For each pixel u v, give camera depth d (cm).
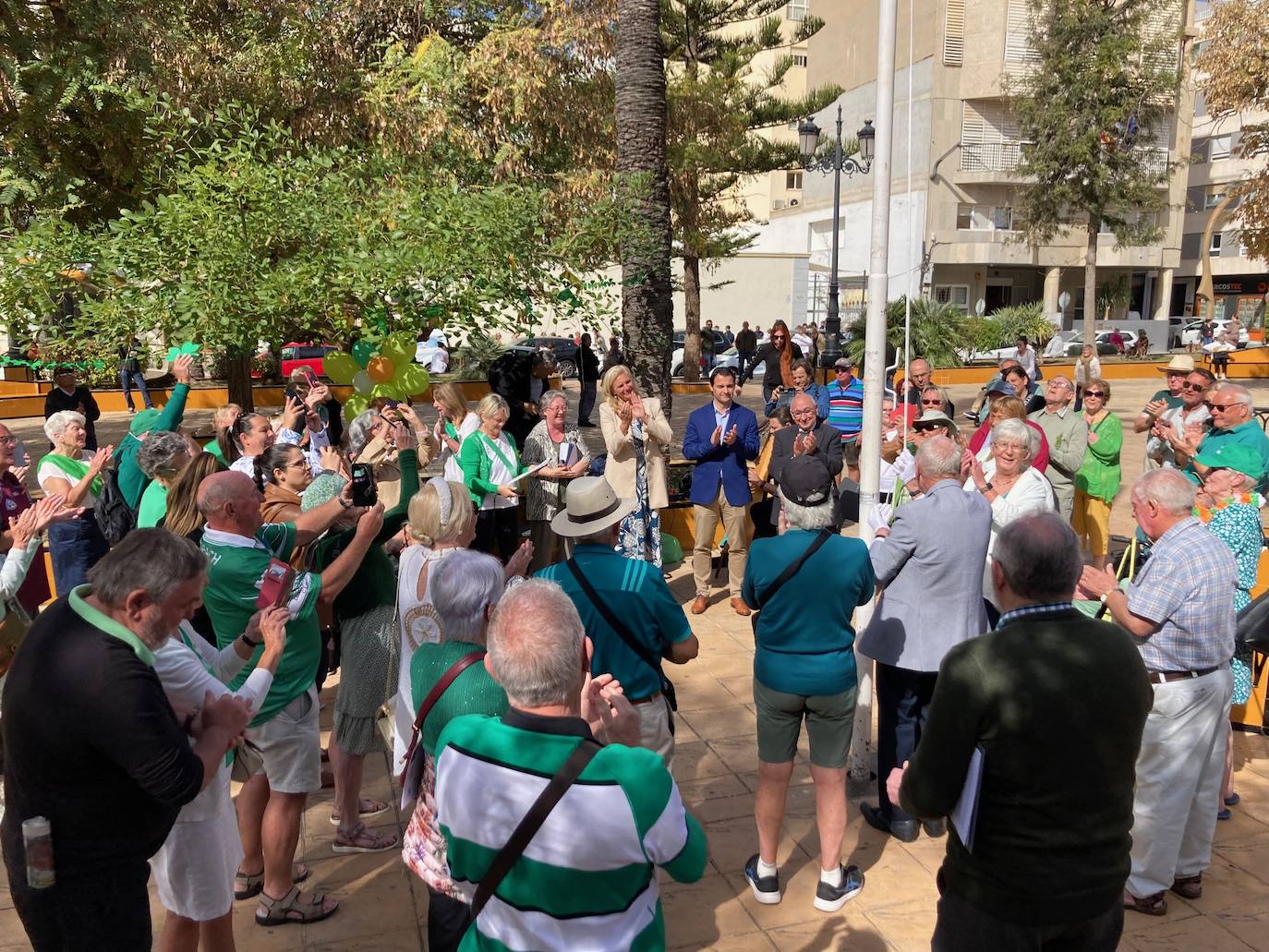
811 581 374
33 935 251
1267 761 523
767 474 744
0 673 462
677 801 216
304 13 1212
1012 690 239
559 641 220
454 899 301
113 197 1157
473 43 1323
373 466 536
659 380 941
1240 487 474
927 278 3897
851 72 4303
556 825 206
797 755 527
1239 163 5306
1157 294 4672
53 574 733
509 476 718
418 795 297
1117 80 2897
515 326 773
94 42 1056
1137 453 1547
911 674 434
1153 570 370
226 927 316
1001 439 509
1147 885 384
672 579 867
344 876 416
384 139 970
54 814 244
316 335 739
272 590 332
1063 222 3169
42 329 705
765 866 398
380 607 421
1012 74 3784
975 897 248
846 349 2608
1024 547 253
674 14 2328
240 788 490
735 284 4088
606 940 210
